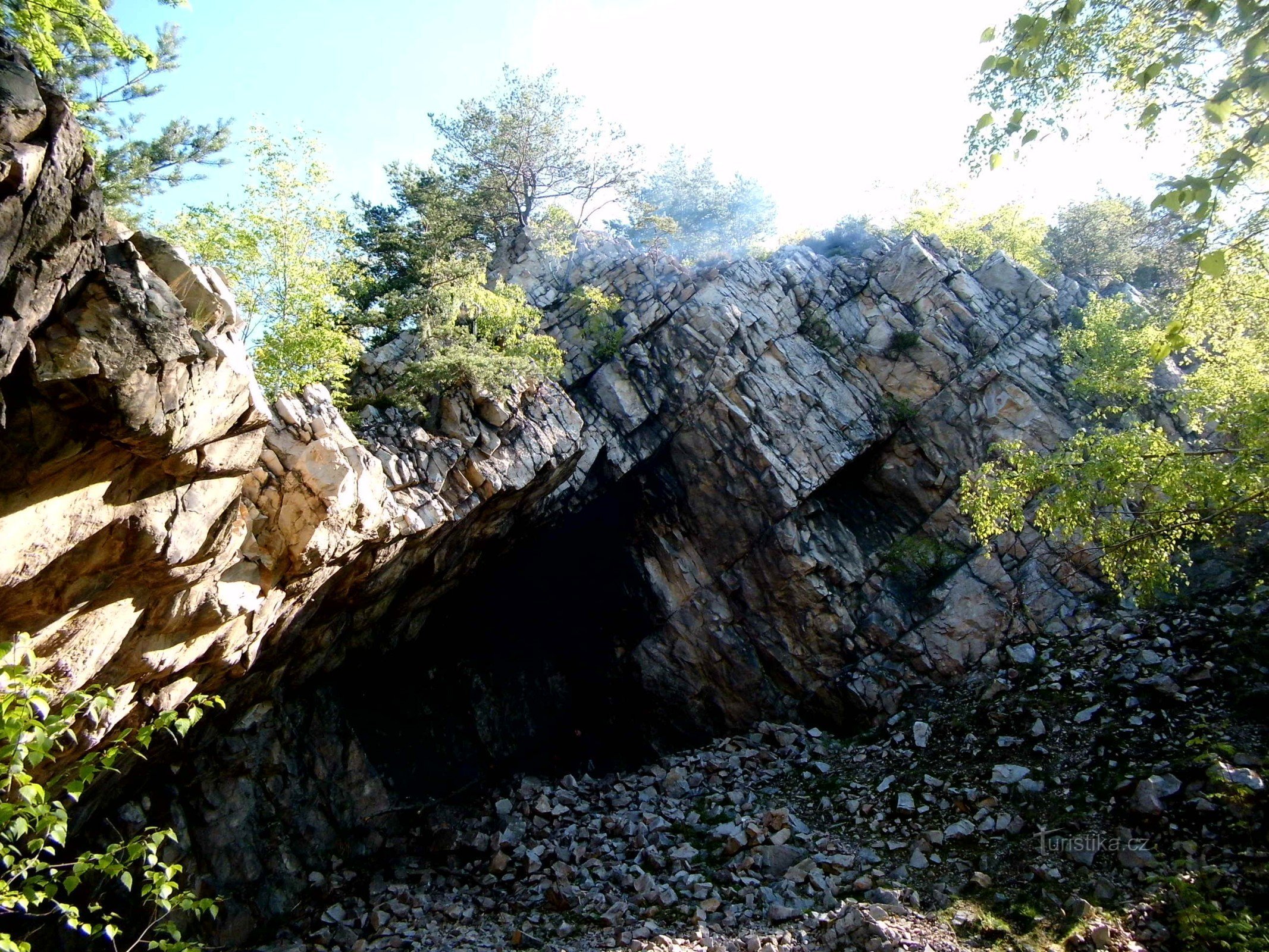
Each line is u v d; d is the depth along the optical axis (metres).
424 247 31.30
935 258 30.20
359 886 19.56
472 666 26.55
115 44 9.69
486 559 24.14
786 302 29.25
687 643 26.83
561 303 29.08
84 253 8.19
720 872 16.78
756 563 26.36
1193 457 13.64
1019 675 21.66
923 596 25.09
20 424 8.16
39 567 9.23
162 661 12.54
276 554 14.12
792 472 26.27
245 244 19.14
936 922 13.23
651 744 26.91
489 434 20.92
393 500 17.30
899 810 17.86
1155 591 21.30
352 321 25.25
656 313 28.22
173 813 17.78
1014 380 27.12
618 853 18.94
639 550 27.89
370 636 21.53
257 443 11.51
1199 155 11.59
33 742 5.91
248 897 18.00
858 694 23.97
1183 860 13.34
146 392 8.90
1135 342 24.27
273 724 19.92
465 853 20.78
